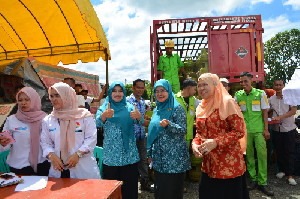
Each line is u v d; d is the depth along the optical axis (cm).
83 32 574
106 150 297
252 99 428
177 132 269
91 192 180
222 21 605
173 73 617
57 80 631
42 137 246
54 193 180
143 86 426
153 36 609
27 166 257
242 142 264
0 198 173
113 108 305
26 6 498
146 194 423
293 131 459
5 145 239
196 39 794
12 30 586
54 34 594
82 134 248
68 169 242
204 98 254
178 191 274
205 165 259
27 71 462
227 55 608
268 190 407
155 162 281
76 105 257
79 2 371
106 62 552
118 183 200
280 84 477
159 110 291
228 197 245
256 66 620
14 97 491
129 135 300
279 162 488
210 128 252
